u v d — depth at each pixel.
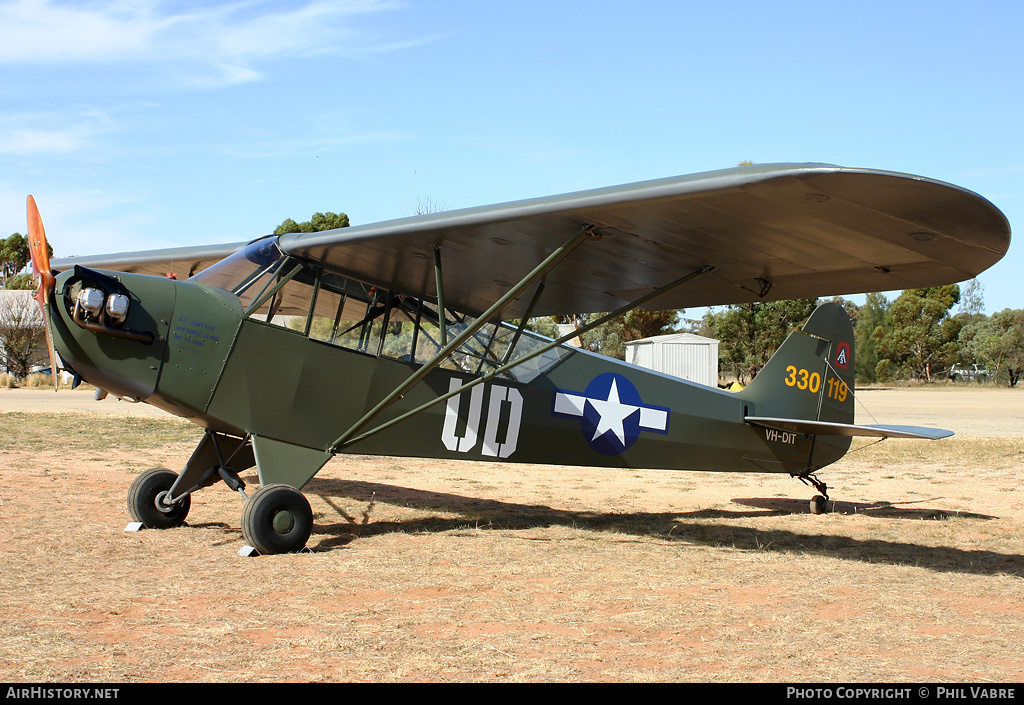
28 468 9.31
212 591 4.31
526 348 7.15
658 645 3.60
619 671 3.22
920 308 65.06
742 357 47.38
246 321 5.75
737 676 3.19
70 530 5.94
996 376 58.00
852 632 3.89
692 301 6.78
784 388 8.33
